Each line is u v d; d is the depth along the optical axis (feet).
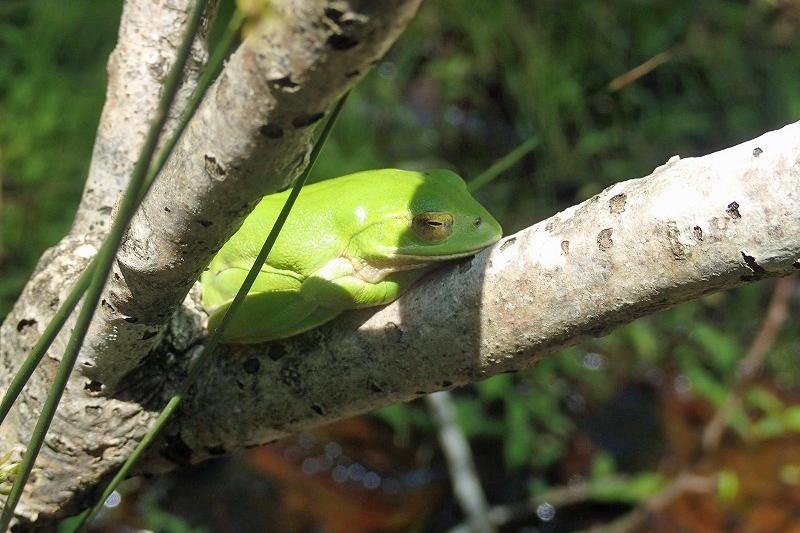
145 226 1.31
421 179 1.49
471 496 1.95
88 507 1.44
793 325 2.38
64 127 2.38
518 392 2.17
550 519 1.98
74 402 1.39
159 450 1.43
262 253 1.32
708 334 2.11
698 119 2.48
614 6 2.58
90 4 2.53
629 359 2.31
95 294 1.26
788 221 1.29
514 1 2.53
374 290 1.39
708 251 1.31
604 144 2.41
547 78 2.44
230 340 1.41
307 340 1.40
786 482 1.98
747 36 2.64
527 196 2.43
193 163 1.27
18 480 1.31
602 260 1.33
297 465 2.08
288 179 1.28
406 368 1.38
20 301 1.42
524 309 1.35
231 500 1.99
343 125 2.37
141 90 1.47
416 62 2.53
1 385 1.42
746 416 2.10
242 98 1.24
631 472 2.07
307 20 1.21
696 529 1.93
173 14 1.47
